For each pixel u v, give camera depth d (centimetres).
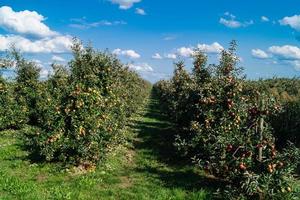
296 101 2302
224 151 1387
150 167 1877
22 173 1683
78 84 1864
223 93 1792
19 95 3006
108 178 1645
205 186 1534
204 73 2191
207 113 1781
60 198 1351
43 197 1352
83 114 1791
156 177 1688
